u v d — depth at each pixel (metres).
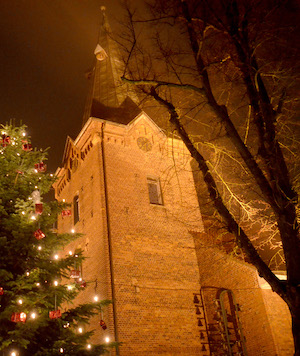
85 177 22.36
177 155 24.11
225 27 9.05
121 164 21.44
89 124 21.95
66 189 25.67
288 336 17.45
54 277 12.75
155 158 23.00
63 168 25.97
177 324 18.66
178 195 22.80
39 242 12.66
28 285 11.41
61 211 14.12
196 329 19.08
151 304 18.44
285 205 8.42
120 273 18.36
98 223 19.72
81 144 23.31
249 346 17.94
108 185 20.36
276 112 8.93
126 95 24.73
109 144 21.66
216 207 9.62
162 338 17.88
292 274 8.16
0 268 11.80
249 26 9.18
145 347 17.22
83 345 12.21
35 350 11.66
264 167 8.94
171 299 19.17
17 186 13.22
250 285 18.56
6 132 13.97
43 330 12.03
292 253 8.22
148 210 21.02
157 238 20.50
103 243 18.78
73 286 13.23
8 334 11.21
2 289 10.68
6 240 11.84
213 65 9.83
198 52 9.41
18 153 13.81
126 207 20.34
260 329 17.61
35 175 13.88
